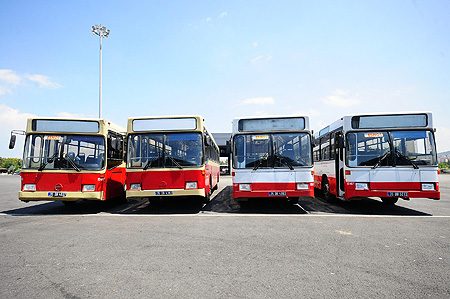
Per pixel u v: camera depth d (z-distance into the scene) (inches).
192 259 168.9
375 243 200.7
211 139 457.7
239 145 346.3
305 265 157.8
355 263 160.6
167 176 331.3
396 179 315.3
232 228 250.4
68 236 225.0
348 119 336.8
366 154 327.0
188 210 358.3
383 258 168.9
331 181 402.3
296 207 377.1
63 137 340.5
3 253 182.1
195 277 141.9
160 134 343.0
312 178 331.6
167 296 121.8
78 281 137.9
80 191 329.7
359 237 217.3
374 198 476.1
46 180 328.8
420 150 318.7
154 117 345.7
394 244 197.6
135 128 343.6
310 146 339.3
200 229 247.3
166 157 335.9
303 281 136.4
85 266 158.2
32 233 235.8
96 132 348.8
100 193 335.0
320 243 201.0
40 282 137.0
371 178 320.2
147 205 410.9
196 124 343.9
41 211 357.7
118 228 253.1
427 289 127.3
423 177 312.2
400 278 139.5
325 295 121.9
